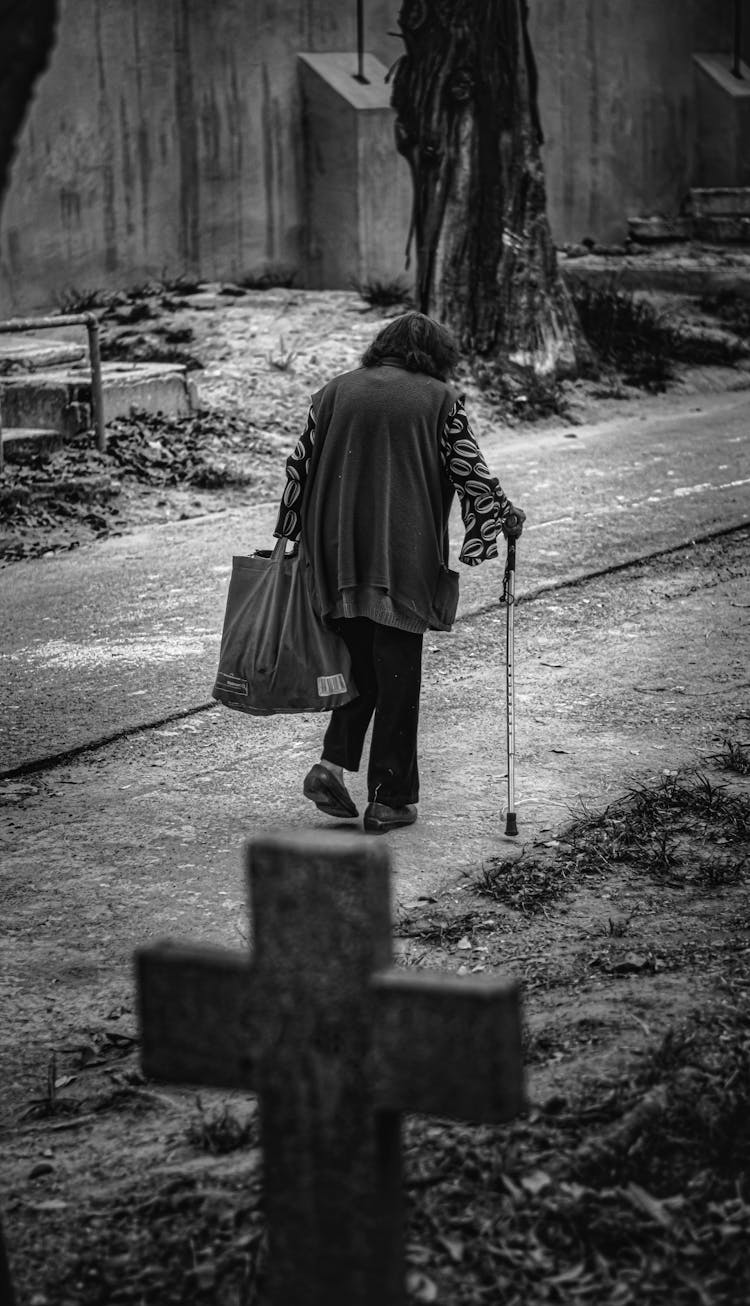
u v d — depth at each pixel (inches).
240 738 333.7
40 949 235.6
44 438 616.7
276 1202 107.1
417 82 804.0
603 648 393.1
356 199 1040.2
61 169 948.0
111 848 274.4
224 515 575.5
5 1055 204.4
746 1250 138.9
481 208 812.6
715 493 595.5
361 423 261.0
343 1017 101.7
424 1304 132.7
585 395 834.8
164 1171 163.9
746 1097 162.1
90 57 953.5
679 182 1366.9
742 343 1023.0
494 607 434.0
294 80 1048.8
